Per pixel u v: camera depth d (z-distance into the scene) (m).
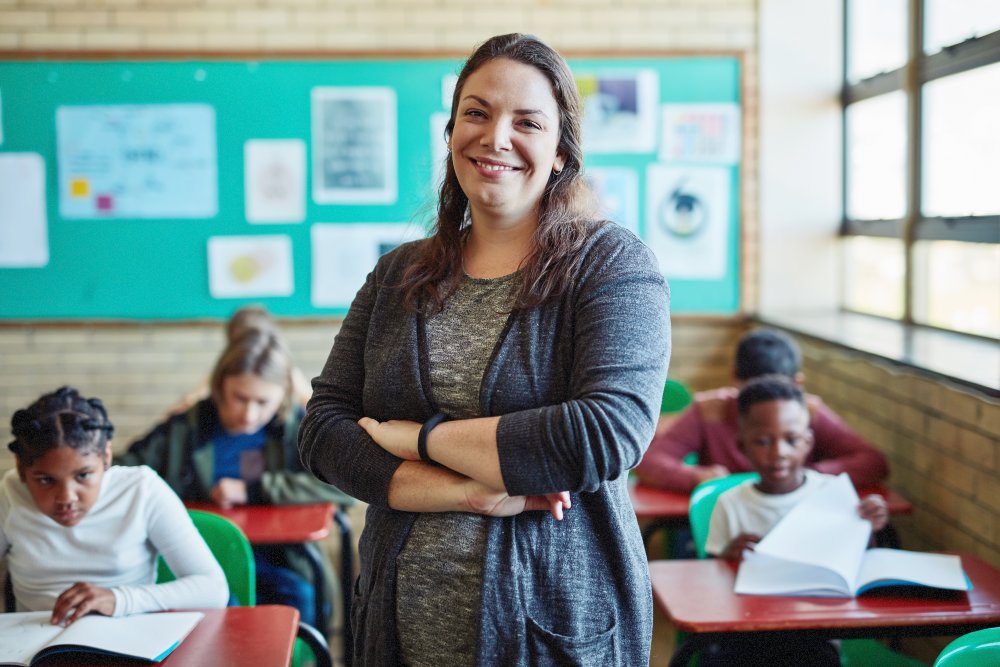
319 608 2.81
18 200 4.39
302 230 4.46
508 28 4.40
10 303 4.43
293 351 4.50
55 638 1.75
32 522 2.08
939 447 2.75
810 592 2.05
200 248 4.45
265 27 4.38
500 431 1.30
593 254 1.39
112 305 4.46
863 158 4.25
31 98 4.35
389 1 4.38
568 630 1.33
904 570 2.09
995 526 2.45
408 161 4.44
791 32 4.45
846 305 4.50
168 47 4.37
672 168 4.48
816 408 3.08
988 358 2.93
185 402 3.53
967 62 3.26
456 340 1.41
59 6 4.34
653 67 4.44
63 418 2.00
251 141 4.41
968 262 3.30
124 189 4.41
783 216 4.53
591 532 1.37
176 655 1.73
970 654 1.61
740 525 2.41
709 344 4.58
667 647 3.25
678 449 3.15
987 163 3.15
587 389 1.31
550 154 1.41
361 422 1.44
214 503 2.90
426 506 1.36
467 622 1.33
